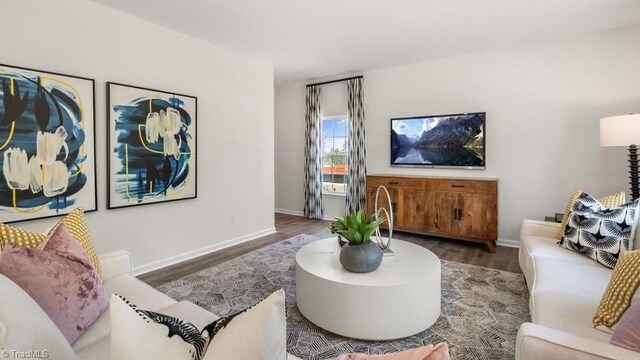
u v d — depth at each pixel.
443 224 4.19
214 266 3.34
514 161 4.08
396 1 2.83
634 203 2.16
